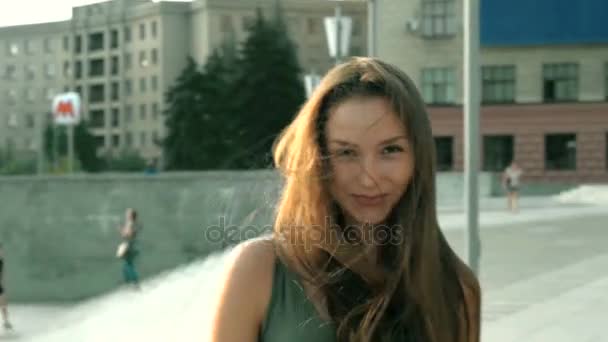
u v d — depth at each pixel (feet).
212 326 6.96
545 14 188.44
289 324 6.81
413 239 7.23
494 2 190.80
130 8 374.43
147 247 73.00
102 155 380.78
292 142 7.25
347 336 6.83
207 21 336.90
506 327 40.86
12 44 411.95
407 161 7.11
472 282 7.73
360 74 7.14
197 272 64.95
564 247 81.05
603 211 128.26
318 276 6.87
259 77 218.79
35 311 71.26
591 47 189.26
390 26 202.18
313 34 328.49
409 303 7.19
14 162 319.68
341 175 7.04
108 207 75.00
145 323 52.65
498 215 121.60
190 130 235.81
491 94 195.62
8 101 413.59
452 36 199.11
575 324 41.27
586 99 190.90
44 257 75.77
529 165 194.80
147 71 366.43
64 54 399.24
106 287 74.95
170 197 72.90
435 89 200.34
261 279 6.89
